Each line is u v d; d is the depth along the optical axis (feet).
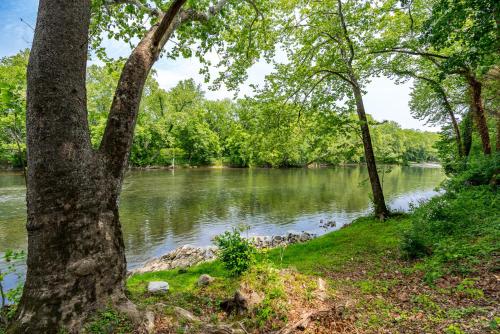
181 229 51.13
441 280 16.21
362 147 42.47
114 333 10.02
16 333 9.44
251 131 38.09
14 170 138.21
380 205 40.09
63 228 10.13
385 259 23.54
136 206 68.64
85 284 10.41
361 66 36.83
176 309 12.34
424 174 161.07
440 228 25.07
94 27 23.03
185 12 17.46
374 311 13.74
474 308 12.06
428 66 43.98
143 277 25.22
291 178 131.23
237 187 99.60
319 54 38.27
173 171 165.07
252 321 12.68
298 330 12.01
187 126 198.39
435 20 29.01
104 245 11.14
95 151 11.68
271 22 33.06
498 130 40.24
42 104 10.07
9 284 27.84
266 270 16.70
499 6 22.31
